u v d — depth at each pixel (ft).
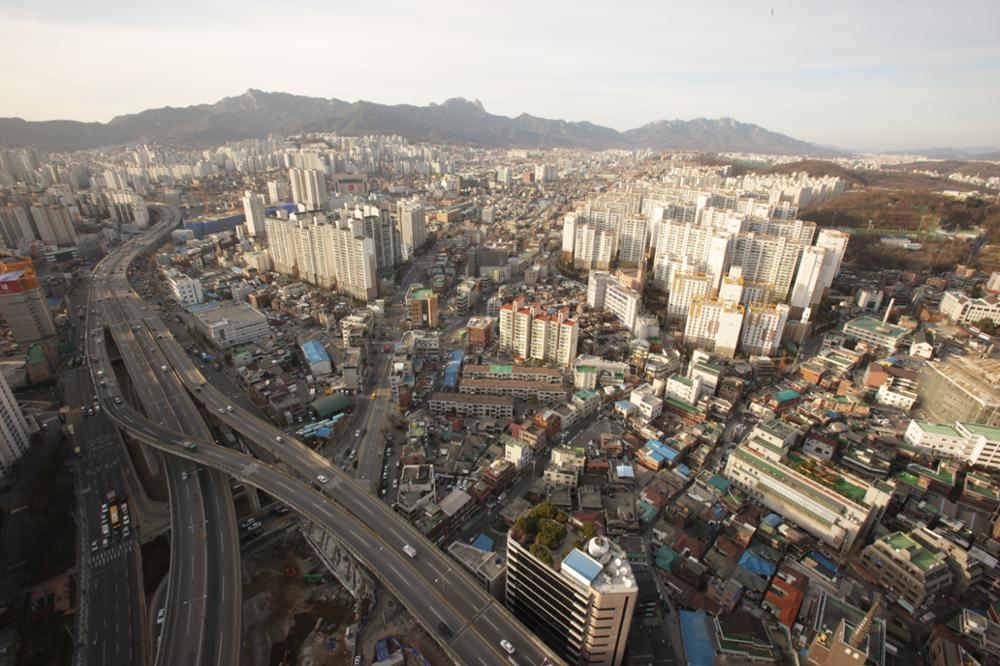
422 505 649.61
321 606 580.71
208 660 460.96
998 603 549.13
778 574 579.07
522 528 491.72
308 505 615.98
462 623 462.19
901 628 529.45
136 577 598.75
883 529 640.17
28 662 501.97
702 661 494.18
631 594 412.16
